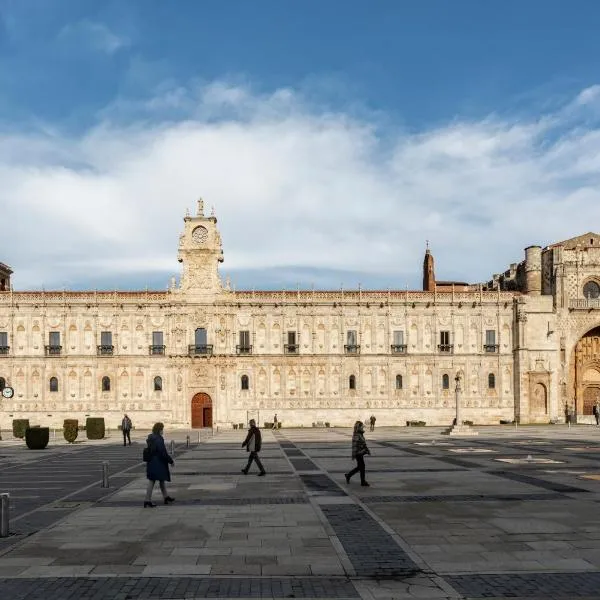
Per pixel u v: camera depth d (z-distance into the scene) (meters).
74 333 105.50
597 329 113.25
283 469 39.31
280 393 107.00
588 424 105.25
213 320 107.62
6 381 104.25
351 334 108.62
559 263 112.19
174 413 105.56
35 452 57.50
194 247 108.44
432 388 108.31
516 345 109.00
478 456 46.97
